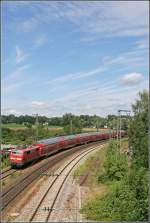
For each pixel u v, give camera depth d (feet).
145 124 196.24
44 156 236.84
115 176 154.61
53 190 136.77
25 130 345.10
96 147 300.20
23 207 112.98
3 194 126.52
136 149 188.96
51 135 352.49
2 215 104.22
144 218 101.50
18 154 185.88
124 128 353.92
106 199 117.39
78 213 109.29
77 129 412.98
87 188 144.25
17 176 165.68
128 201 107.34
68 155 247.91
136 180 110.42
